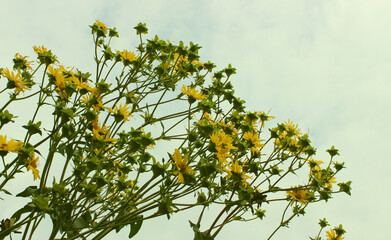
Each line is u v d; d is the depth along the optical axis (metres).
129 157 2.89
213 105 3.24
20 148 2.31
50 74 2.81
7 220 2.41
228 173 2.86
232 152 3.55
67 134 2.58
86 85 2.93
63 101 2.62
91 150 2.70
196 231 2.84
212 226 3.23
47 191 2.47
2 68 2.63
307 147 3.73
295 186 3.59
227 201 2.97
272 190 3.38
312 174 3.83
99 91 2.85
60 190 2.39
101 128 2.93
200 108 3.28
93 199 2.83
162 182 2.51
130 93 3.52
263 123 3.95
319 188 3.44
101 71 3.56
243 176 2.87
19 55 3.14
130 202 2.61
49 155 2.57
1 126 2.38
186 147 3.01
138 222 2.64
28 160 2.58
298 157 3.66
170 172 2.50
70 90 2.77
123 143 2.90
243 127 3.65
